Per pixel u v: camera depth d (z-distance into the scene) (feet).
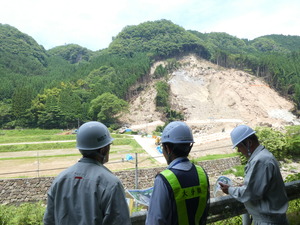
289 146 101.09
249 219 13.82
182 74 450.71
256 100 330.75
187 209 8.23
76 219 7.97
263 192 10.32
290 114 310.24
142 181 85.56
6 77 428.97
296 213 18.39
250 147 11.35
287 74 395.96
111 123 277.23
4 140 184.24
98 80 402.11
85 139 8.96
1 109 281.33
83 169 8.59
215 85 393.29
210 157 103.04
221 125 240.94
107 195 8.05
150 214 8.13
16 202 75.41
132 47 622.13
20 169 100.17
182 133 9.09
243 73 443.73
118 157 116.78
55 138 191.62
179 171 8.54
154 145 150.61
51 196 8.54
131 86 387.75
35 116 276.82
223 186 11.90
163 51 556.51
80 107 282.15
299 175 26.66
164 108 314.14
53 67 646.74
